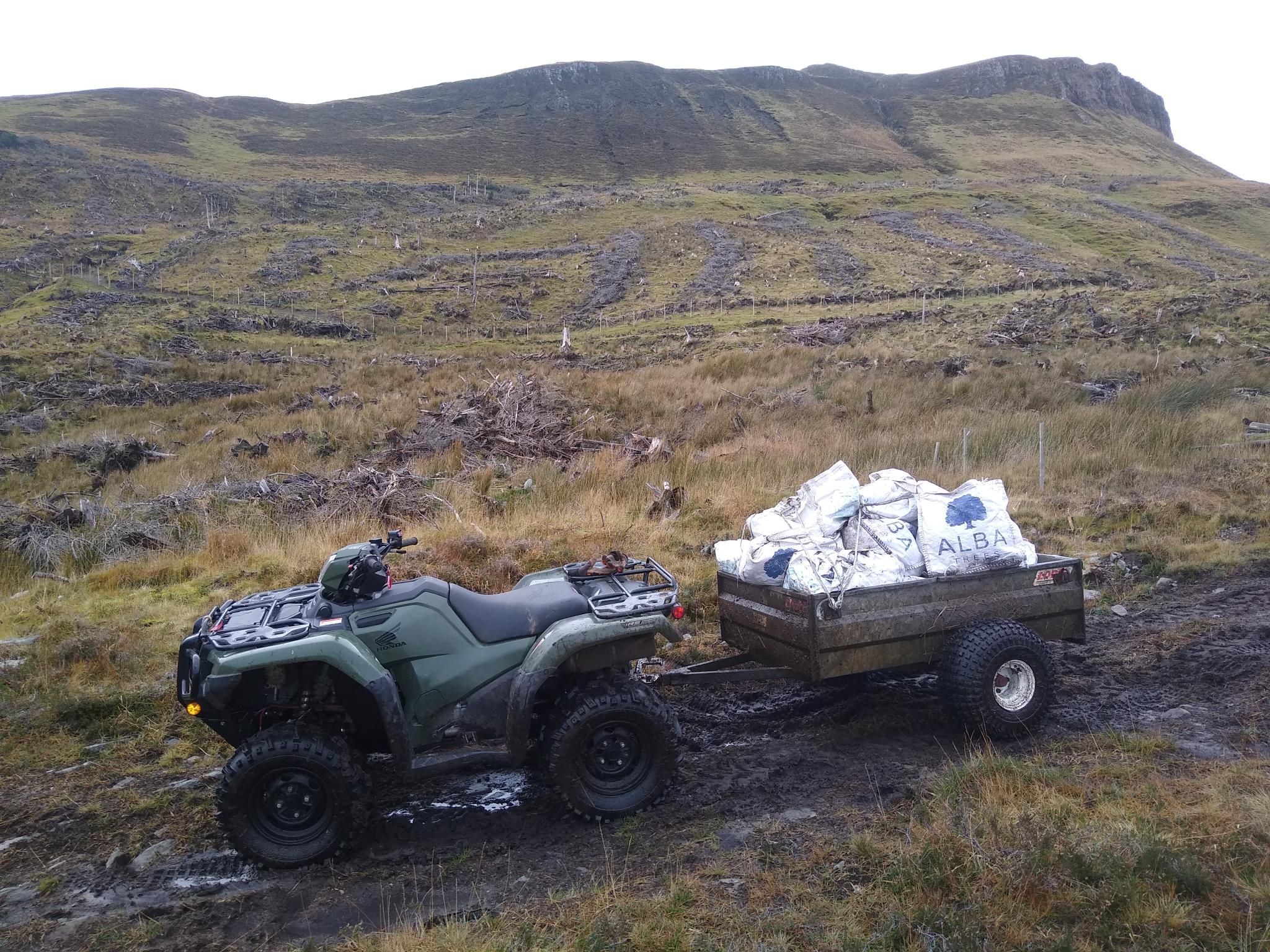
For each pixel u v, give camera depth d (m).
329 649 4.03
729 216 81.56
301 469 15.35
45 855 4.38
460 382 24.89
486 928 3.46
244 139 153.25
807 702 5.64
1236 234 89.25
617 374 26.41
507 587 7.92
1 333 39.31
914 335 30.39
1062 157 160.75
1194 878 3.34
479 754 4.25
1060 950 3.04
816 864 3.77
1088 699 5.46
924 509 5.21
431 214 101.31
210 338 42.53
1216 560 7.96
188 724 5.71
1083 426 13.77
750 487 10.88
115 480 15.67
